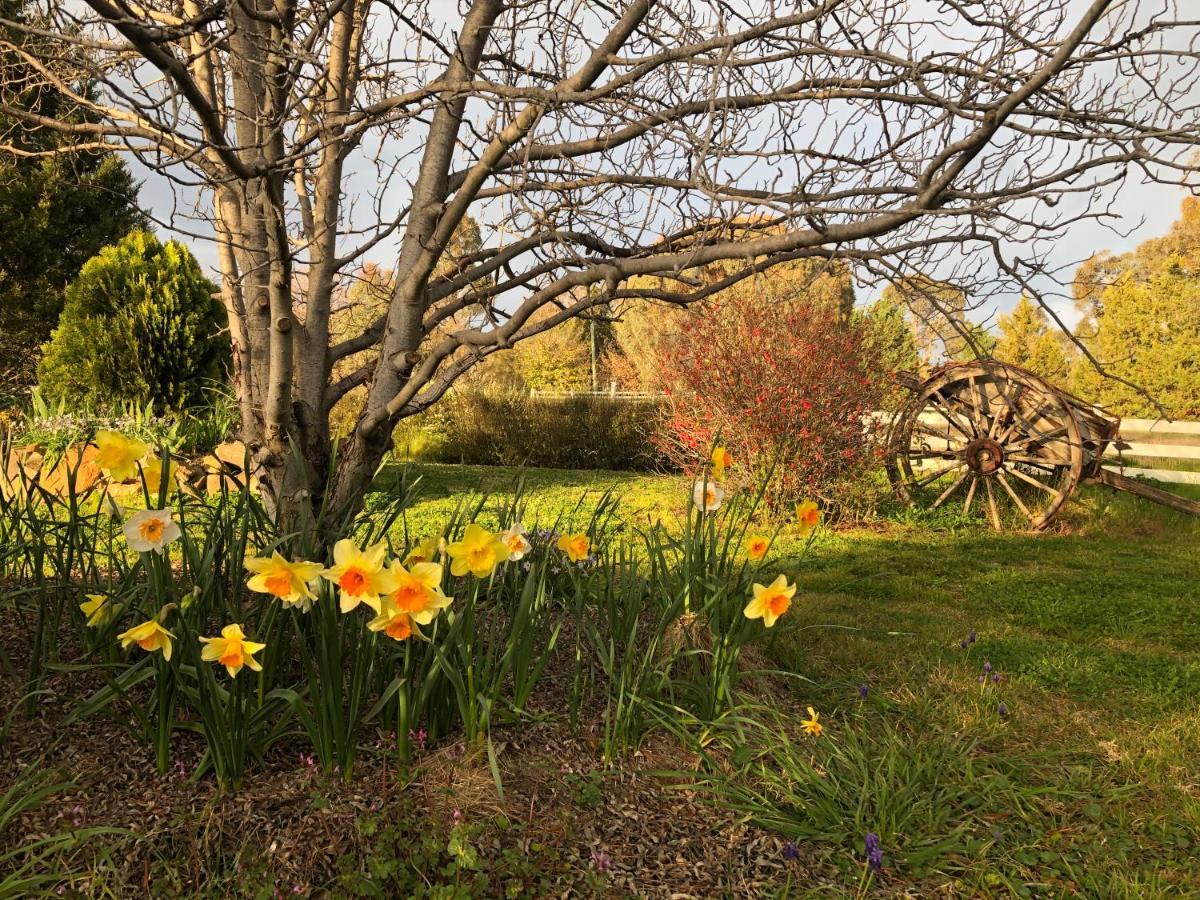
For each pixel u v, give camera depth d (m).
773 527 8.62
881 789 2.79
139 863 2.11
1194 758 3.43
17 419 11.12
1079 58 2.48
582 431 15.43
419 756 2.64
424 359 3.48
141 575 3.48
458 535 3.37
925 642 4.88
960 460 9.87
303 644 2.46
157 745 2.44
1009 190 2.49
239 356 3.87
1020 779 3.19
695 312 9.12
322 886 2.12
